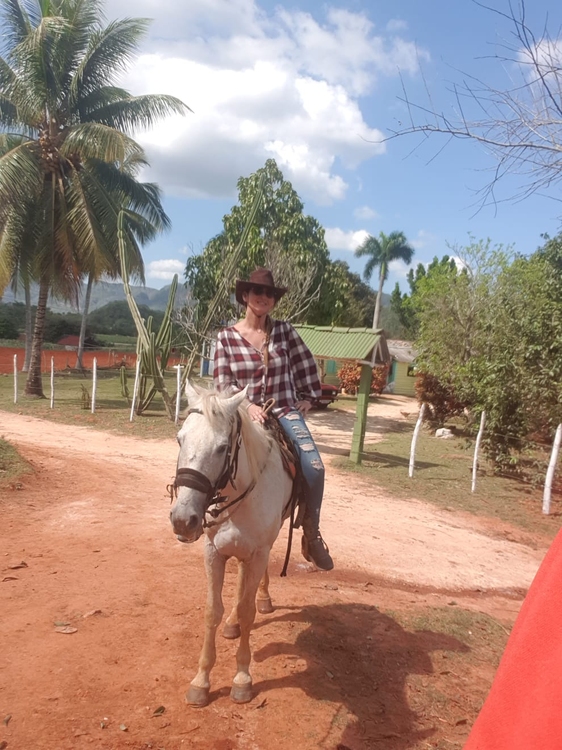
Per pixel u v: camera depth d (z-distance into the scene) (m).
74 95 19.28
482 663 4.71
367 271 49.81
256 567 3.77
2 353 40.12
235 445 3.48
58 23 17.72
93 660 3.99
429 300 20.41
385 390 37.69
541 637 1.57
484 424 13.00
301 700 3.78
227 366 4.27
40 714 3.39
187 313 18.80
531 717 1.47
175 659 4.10
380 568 6.81
